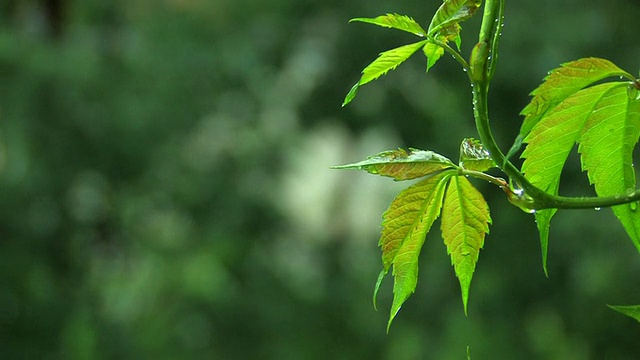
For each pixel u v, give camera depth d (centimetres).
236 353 1830
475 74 123
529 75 1638
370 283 1991
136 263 1720
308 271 2005
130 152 1598
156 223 1775
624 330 1553
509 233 1792
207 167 1802
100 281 1644
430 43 126
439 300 1870
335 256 2044
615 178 131
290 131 1917
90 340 1552
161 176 1722
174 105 1669
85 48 1552
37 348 1466
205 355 1800
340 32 1884
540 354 1714
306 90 1938
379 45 1883
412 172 130
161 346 1744
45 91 1499
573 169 1619
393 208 131
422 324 1880
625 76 124
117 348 1611
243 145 1839
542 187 128
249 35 1870
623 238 1527
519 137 123
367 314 1944
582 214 1576
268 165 1852
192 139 1745
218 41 1789
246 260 1867
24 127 1498
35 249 1521
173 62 1686
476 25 1602
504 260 1788
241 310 1838
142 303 1756
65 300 1546
